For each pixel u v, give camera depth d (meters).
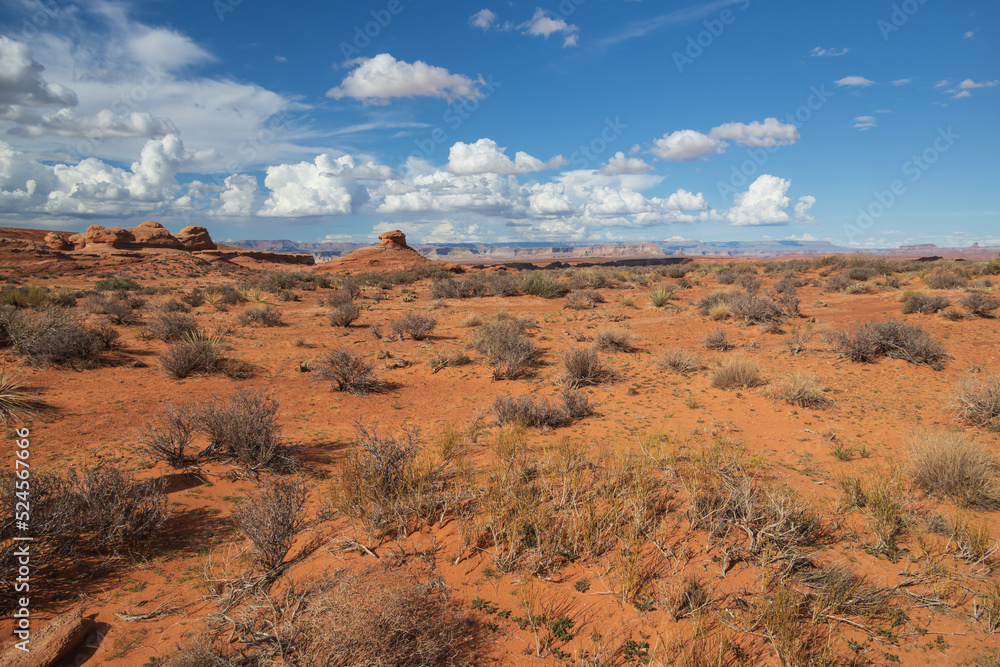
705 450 6.07
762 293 26.84
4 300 19.69
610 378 11.12
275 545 4.02
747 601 3.57
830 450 6.55
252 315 19.38
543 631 3.34
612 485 5.11
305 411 8.83
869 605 3.48
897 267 38.56
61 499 4.06
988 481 5.03
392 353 14.33
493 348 12.65
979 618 3.41
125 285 38.50
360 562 4.04
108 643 3.20
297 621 3.21
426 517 4.67
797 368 11.76
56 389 9.21
